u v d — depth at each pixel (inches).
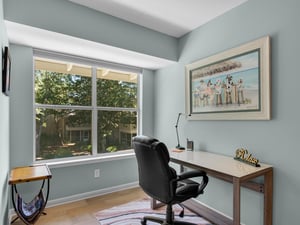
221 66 89.2
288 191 66.0
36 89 99.7
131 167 126.0
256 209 75.4
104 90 121.4
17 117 90.3
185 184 73.8
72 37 83.1
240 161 77.2
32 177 75.1
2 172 58.5
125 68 125.9
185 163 79.3
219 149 91.5
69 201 103.3
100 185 114.1
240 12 82.6
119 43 95.3
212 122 95.0
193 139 105.8
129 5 85.0
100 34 89.5
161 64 122.8
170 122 122.7
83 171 108.5
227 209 87.3
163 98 129.2
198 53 103.3
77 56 107.0
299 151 63.7
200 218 86.3
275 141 70.1
